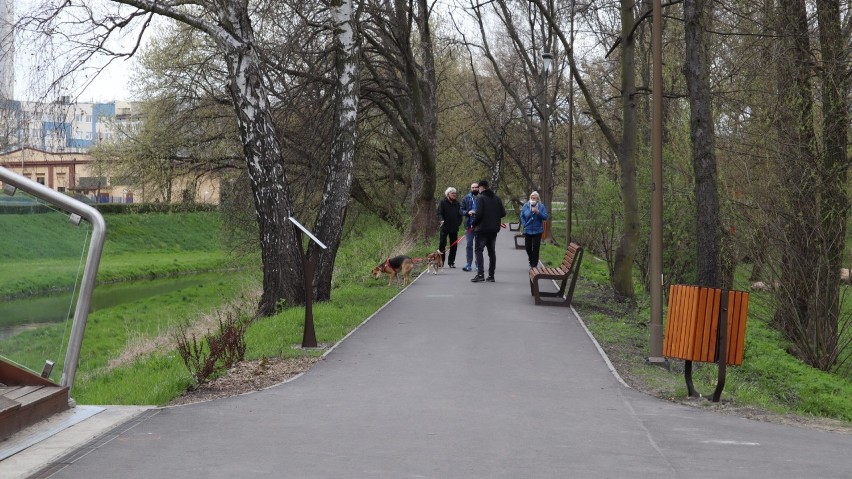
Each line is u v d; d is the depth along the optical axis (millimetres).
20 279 7258
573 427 7309
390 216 40281
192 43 29641
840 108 16047
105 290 42969
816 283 15281
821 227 15547
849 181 16109
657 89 11844
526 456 6254
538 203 22719
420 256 29828
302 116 22328
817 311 15289
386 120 33688
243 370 10203
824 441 7145
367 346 11953
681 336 9008
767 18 16891
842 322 15953
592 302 18531
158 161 34688
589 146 41188
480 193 21469
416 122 32719
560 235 50344
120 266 50469
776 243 15852
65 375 7652
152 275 51031
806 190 15719
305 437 6766
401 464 5969
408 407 8031
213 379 9383
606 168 28094
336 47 18391
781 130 16484
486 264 27516
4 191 7324
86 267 7688
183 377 9406
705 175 14539
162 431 6922
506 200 72062
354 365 10484
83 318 7703
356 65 18344
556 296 18547
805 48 16500
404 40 29641
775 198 16062
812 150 16094
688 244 23078
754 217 16516
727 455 6422
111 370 14648
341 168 18016
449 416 7645
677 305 9078
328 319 14586
